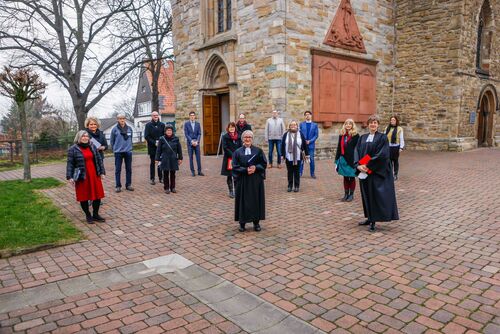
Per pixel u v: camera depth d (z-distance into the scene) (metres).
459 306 3.36
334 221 6.20
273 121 11.50
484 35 18.36
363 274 4.09
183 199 7.95
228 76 14.81
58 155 19.05
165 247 5.08
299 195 8.20
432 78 16.81
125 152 8.73
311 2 13.24
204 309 3.43
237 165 5.59
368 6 15.91
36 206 7.15
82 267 4.42
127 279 4.09
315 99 13.46
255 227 5.74
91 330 3.09
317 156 13.87
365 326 3.09
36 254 4.84
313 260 4.52
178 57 17.44
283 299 3.58
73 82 20.88
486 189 8.38
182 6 16.84
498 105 19.72
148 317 3.29
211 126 15.91
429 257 4.52
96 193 6.13
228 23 14.93
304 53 13.12
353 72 15.06
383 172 5.46
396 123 9.66
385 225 5.92
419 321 3.13
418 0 16.83
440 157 14.50
